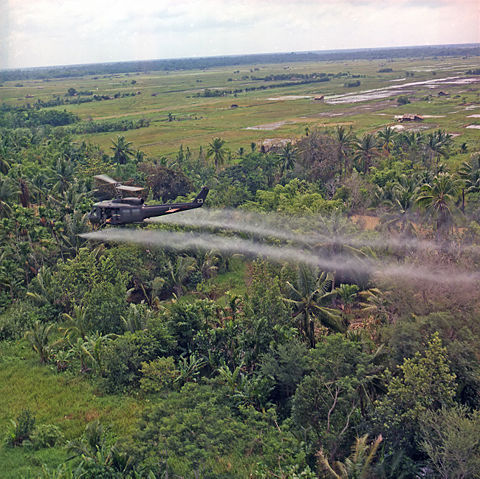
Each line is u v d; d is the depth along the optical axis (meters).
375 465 26.89
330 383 30.11
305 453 27.86
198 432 27.39
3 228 61.28
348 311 49.44
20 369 43.41
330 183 84.75
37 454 31.52
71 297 52.00
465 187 70.94
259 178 91.62
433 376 28.03
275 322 39.41
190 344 42.78
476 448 24.69
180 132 171.00
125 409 36.88
